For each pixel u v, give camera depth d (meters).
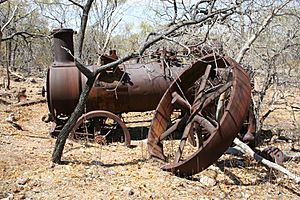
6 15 17.97
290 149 8.93
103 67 6.59
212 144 6.12
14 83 21.89
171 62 9.09
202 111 7.70
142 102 8.98
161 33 6.43
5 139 8.38
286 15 8.56
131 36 19.81
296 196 6.28
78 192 5.58
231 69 6.95
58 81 8.62
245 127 8.83
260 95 9.18
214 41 7.79
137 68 9.05
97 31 21.84
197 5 6.65
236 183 6.57
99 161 7.11
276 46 9.53
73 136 8.53
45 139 8.79
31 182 5.82
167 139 9.19
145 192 5.70
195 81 8.27
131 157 7.57
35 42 24.06
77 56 6.42
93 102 8.72
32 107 13.73
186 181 6.31
